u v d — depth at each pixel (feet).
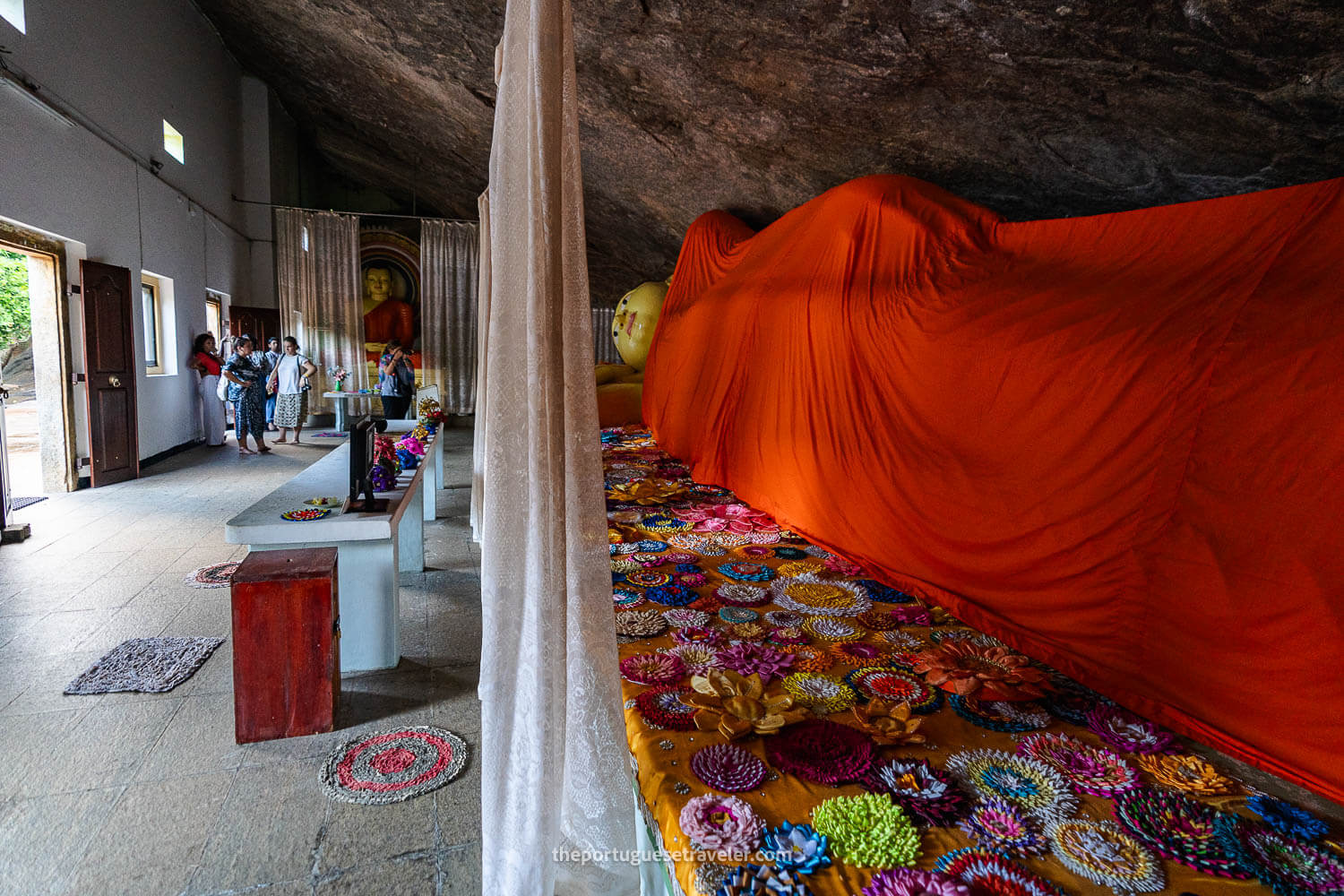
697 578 9.03
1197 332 5.98
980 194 12.53
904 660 6.63
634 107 17.39
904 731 5.28
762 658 6.63
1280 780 4.79
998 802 4.50
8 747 6.98
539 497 4.04
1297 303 5.48
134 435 21.09
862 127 12.89
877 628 7.43
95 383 19.58
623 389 24.86
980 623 7.38
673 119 17.03
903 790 4.60
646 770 4.85
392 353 27.76
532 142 4.02
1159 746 5.17
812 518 10.94
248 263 35.29
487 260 11.18
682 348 18.70
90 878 5.34
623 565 9.54
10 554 13.24
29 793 6.29
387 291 41.93
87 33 19.92
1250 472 5.30
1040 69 9.28
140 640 9.45
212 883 5.33
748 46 12.80
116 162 21.49
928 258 10.19
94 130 20.10
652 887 4.73
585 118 19.08
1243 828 4.24
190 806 6.20
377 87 27.09
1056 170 10.91
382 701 8.13
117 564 12.67
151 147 24.13
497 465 4.37
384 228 41.93
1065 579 6.64
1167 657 5.64
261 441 26.40
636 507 13.00
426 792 6.47
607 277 34.37
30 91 16.88
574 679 4.43
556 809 4.08
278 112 37.14
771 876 3.80
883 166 13.62
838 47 11.33
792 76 12.80
